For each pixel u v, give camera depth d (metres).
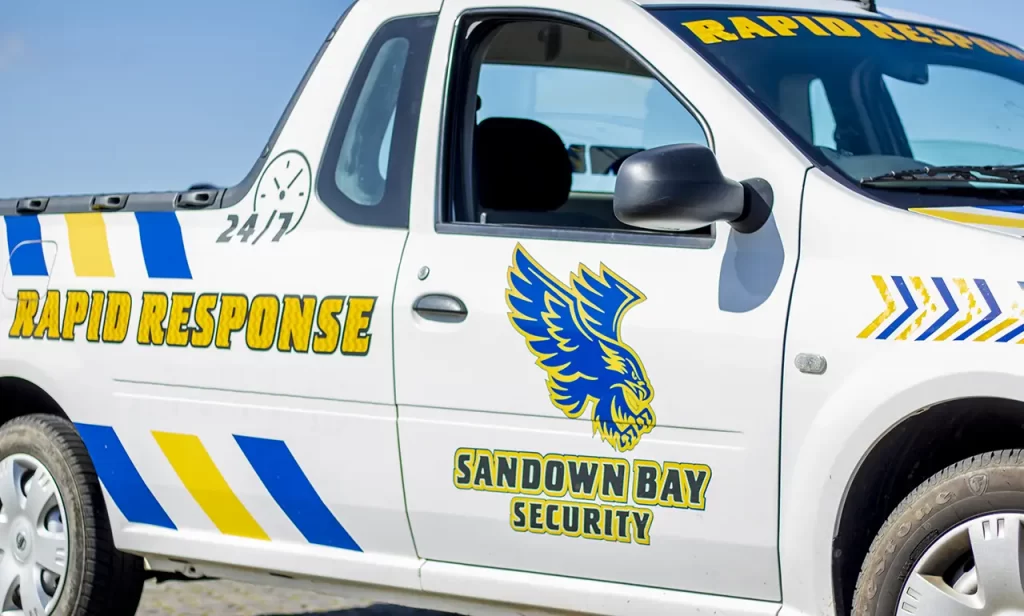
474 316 3.47
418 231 3.66
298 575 3.88
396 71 3.84
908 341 2.91
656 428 3.22
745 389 3.11
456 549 3.55
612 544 3.30
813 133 3.40
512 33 3.83
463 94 3.75
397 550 3.66
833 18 3.80
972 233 2.92
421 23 3.84
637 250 3.32
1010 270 2.84
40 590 4.35
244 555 3.92
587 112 4.11
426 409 3.53
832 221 3.08
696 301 3.20
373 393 3.62
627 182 3.05
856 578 3.14
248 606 5.09
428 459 3.53
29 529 4.38
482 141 3.87
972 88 3.77
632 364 3.25
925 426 2.99
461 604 3.62
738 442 3.13
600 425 3.29
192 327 3.97
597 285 3.33
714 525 3.17
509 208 3.86
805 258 3.10
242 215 4.00
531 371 3.38
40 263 4.39
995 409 2.93
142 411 4.07
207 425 3.94
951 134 3.63
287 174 3.95
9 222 4.55
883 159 3.42
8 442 4.44
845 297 3.01
